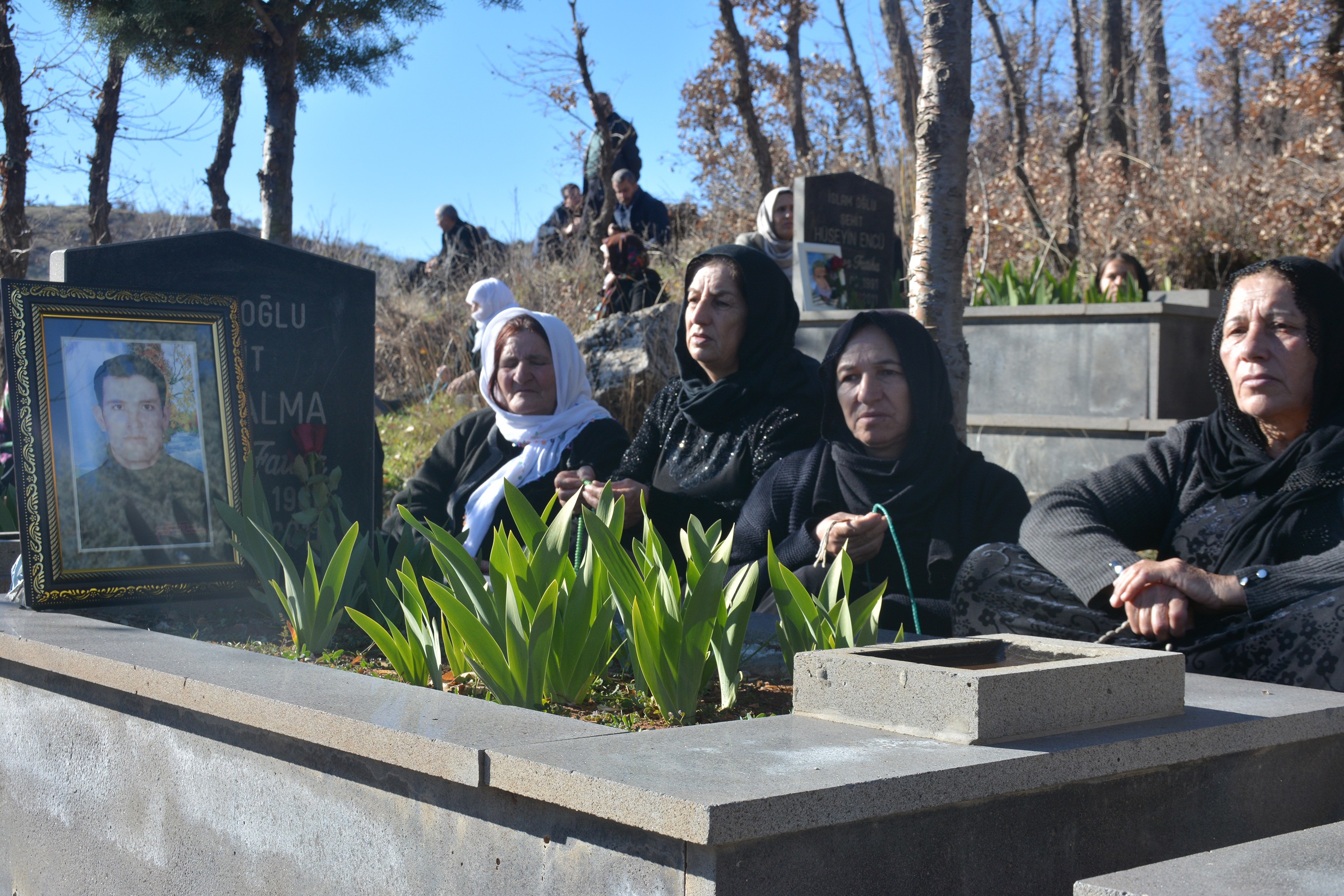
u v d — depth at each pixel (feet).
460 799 6.37
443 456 17.12
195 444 12.27
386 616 10.33
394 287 46.29
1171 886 4.70
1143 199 41.04
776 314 13.96
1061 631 8.99
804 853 5.35
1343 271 16.34
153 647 9.12
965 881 5.92
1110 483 10.05
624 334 28.09
